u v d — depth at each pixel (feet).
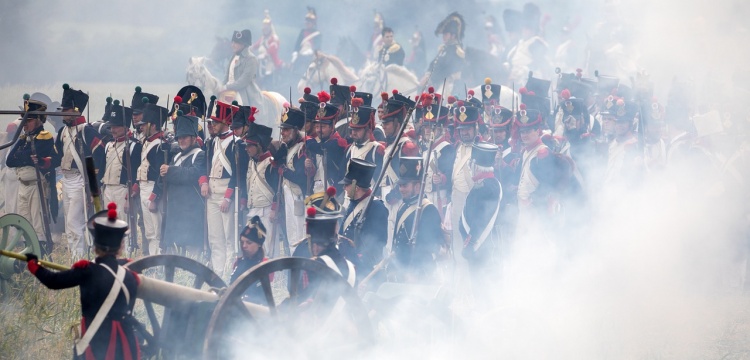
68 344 96.02
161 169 133.49
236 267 91.76
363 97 148.97
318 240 85.51
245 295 90.27
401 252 102.17
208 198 131.23
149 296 77.30
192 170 132.46
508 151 131.13
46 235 140.46
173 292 77.97
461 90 240.94
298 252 93.15
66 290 111.34
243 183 129.59
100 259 76.07
